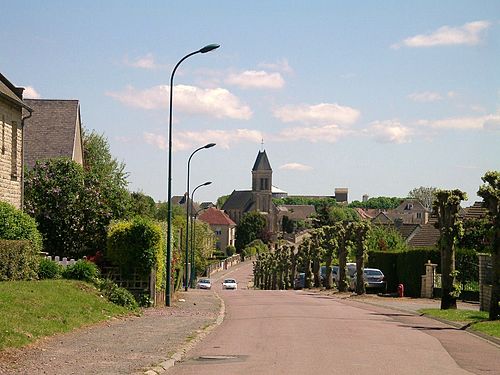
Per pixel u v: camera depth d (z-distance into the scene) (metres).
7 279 22.11
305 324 21.69
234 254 155.75
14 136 32.25
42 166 36.56
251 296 43.28
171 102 29.05
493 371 12.61
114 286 24.53
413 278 43.16
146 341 16.08
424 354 14.78
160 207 114.38
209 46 28.36
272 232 185.25
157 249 27.50
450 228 28.44
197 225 109.31
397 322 23.16
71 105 48.09
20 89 33.38
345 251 47.53
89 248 35.41
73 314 19.12
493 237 22.72
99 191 36.31
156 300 28.41
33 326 16.11
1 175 30.45
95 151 67.94
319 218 137.00
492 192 22.56
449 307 28.34
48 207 35.47
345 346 15.88
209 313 26.12
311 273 63.47
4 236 24.70
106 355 13.56
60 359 12.83
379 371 12.22
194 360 13.60
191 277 75.19
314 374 11.78
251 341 16.88
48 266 24.81
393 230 71.94
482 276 27.94
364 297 40.62
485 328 19.95
